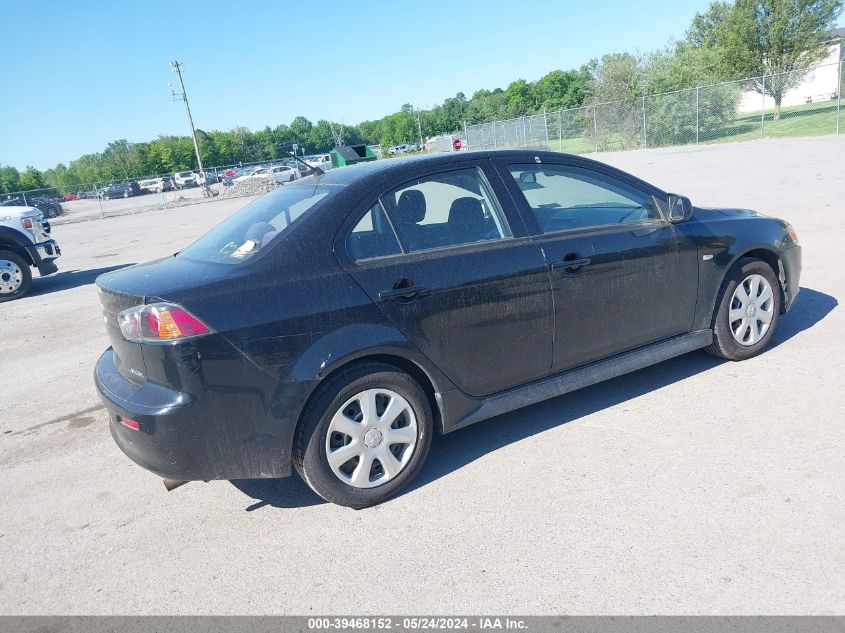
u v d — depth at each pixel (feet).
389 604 8.54
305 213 10.86
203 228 61.67
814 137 80.53
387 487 10.92
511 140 127.13
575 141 130.52
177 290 9.64
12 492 12.78
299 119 441.27
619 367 13.28
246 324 9.66
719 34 122.62
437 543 9.71
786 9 111.55
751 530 9.19
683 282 13.82
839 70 80.89
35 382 19.67
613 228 13.14
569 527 9.71
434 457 12.39
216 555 10.03
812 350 15.35
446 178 11.84
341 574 9.25
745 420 12.35
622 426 12.69
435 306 11.02
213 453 9.75
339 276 10.42
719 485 10.35
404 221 11.27
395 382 10.78
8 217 35.01
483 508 10.48
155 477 12.87
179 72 128.47
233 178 160.35
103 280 11.28
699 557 8.76
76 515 11.68
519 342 11.98
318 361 10.03
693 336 14.33
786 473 10.48
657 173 58.08
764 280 14.98
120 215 107.34
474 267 11.43
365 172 11.65
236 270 10.10
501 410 11.98
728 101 97.76
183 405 9.43
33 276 43.93
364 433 10.63
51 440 15.19
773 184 42.24
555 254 12.24
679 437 12.00
